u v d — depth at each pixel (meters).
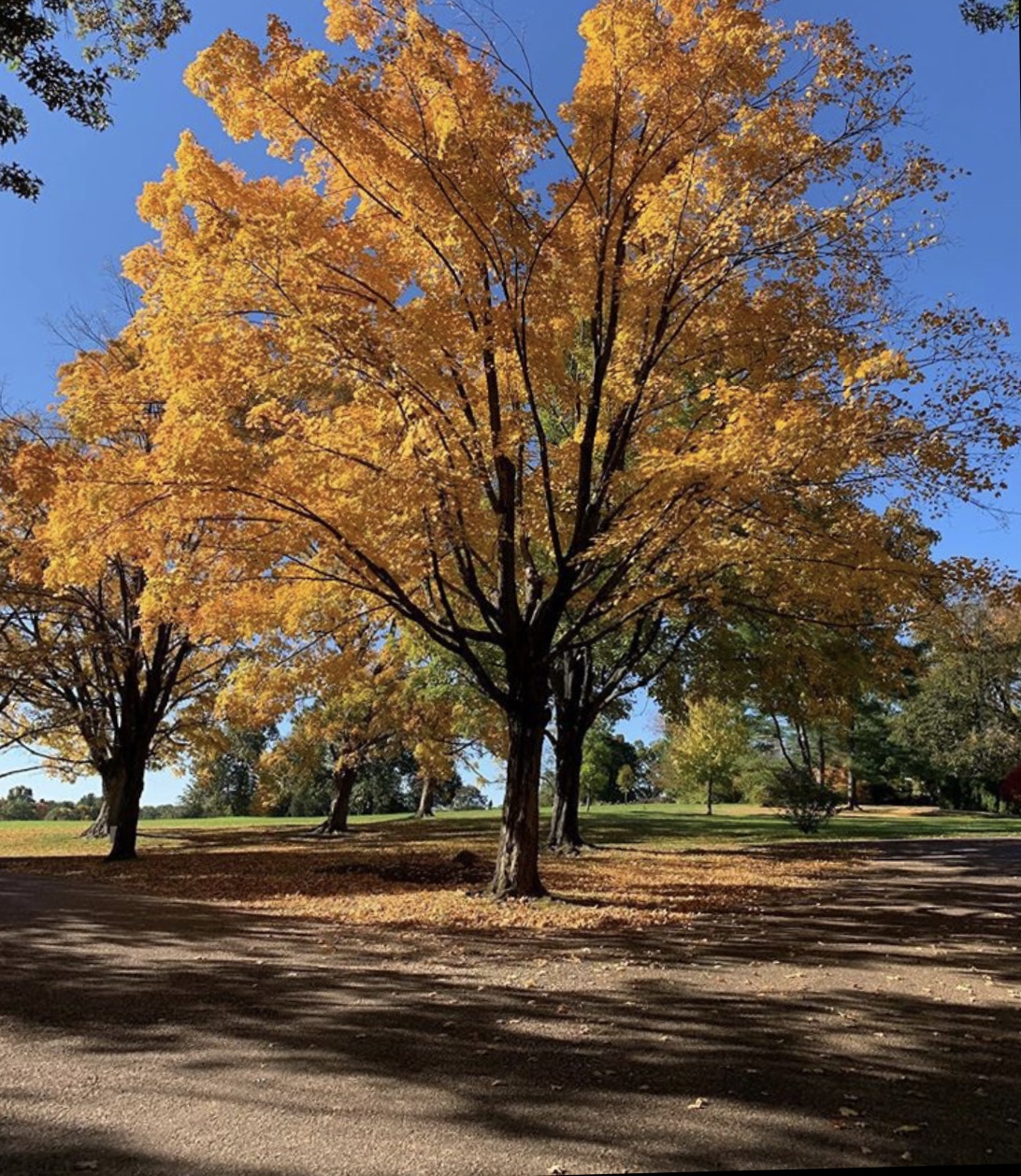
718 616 15.55
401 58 9.08
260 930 8.45
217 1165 3.34
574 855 17.95
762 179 9.37
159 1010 5.48
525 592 14.13
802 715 17.70
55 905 9.85
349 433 9.53
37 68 6.67
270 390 9.30
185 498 9.16
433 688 20.33
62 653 18.30
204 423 8.79
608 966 7.03
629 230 10.04
